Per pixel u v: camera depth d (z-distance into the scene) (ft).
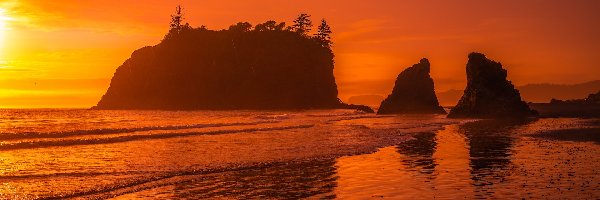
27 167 111.04
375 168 111.24
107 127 242.99
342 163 118.83
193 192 86.22
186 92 647.56
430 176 99.91
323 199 81.05
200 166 113.19
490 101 325.21
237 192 86.48
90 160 122.42
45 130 215.31
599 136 173.68
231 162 119.55
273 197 82.69
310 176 101.45
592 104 449.48
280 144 160.56
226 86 654.94
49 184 90.74
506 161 118.01
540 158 121.49
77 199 80.33
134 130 220.02
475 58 336.08
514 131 203.62
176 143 164.55
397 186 90.38
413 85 449.48
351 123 282.56
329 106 654.12
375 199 80.43
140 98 653.71
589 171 102.17
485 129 219.00
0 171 104.88
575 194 80.94
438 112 446.19
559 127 217.56
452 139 174.60
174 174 102.73
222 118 353.10
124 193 84.84
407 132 209.15
